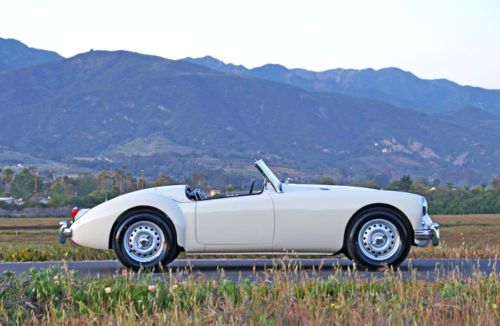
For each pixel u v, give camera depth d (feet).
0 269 40.22
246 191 38.55
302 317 24.82
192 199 38.45
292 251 37.37
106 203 37.70
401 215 37.22
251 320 24.04
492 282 30.91
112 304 27.68
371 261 36.94
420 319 24.98
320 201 37.22
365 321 24.16
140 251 37.17
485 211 485.97
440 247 54.65
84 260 48.37
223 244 37.22
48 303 28.04
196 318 24.35
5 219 435.94
